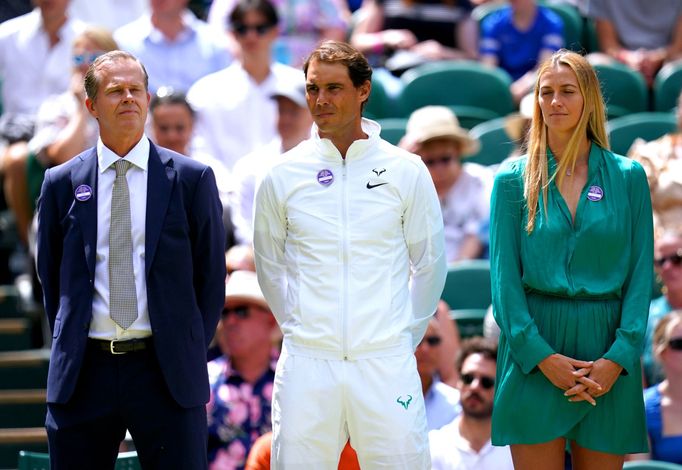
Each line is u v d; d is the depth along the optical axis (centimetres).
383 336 1681
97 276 1698
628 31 3925
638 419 1700
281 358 1716
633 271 1689
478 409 2119
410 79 3562
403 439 1683
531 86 3566
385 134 3275
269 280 1748
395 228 1708
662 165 2805
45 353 2908
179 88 3394
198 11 4091
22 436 2728
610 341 1684
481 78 3566
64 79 3325
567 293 1677
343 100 1691
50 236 1731
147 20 3444
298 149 1734
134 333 1698
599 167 1705
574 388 1650
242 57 3170
